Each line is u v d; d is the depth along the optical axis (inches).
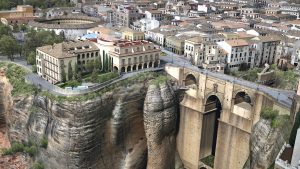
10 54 7062.0
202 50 7140.8
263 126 4896.7
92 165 5506.9
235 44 7440.9
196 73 6136.8
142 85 5974.4
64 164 5359.3
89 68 6323.8
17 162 5452.8
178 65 6673.2
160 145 6048.2
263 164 4653.1
